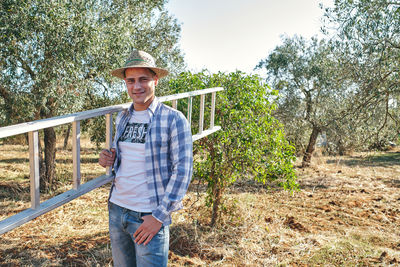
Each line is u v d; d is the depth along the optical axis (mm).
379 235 5461
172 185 1762
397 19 6199
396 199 8164
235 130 5027
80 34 6711
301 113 13398
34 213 1730
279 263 4301
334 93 9977
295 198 8180
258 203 7480
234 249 4762
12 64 6723
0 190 8375
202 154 5293
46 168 9031
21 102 7195
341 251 4664
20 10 6215
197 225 5645
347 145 10594
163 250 1814
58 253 4391
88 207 7066
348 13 6879
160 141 1830
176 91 5078
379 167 13578
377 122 7441
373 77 6402
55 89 6836
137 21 9938
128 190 1866
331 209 7152
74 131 1988
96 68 7914
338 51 7289
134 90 1870
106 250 4434
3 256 4273
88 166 11828
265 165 5234
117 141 1963
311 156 13766
